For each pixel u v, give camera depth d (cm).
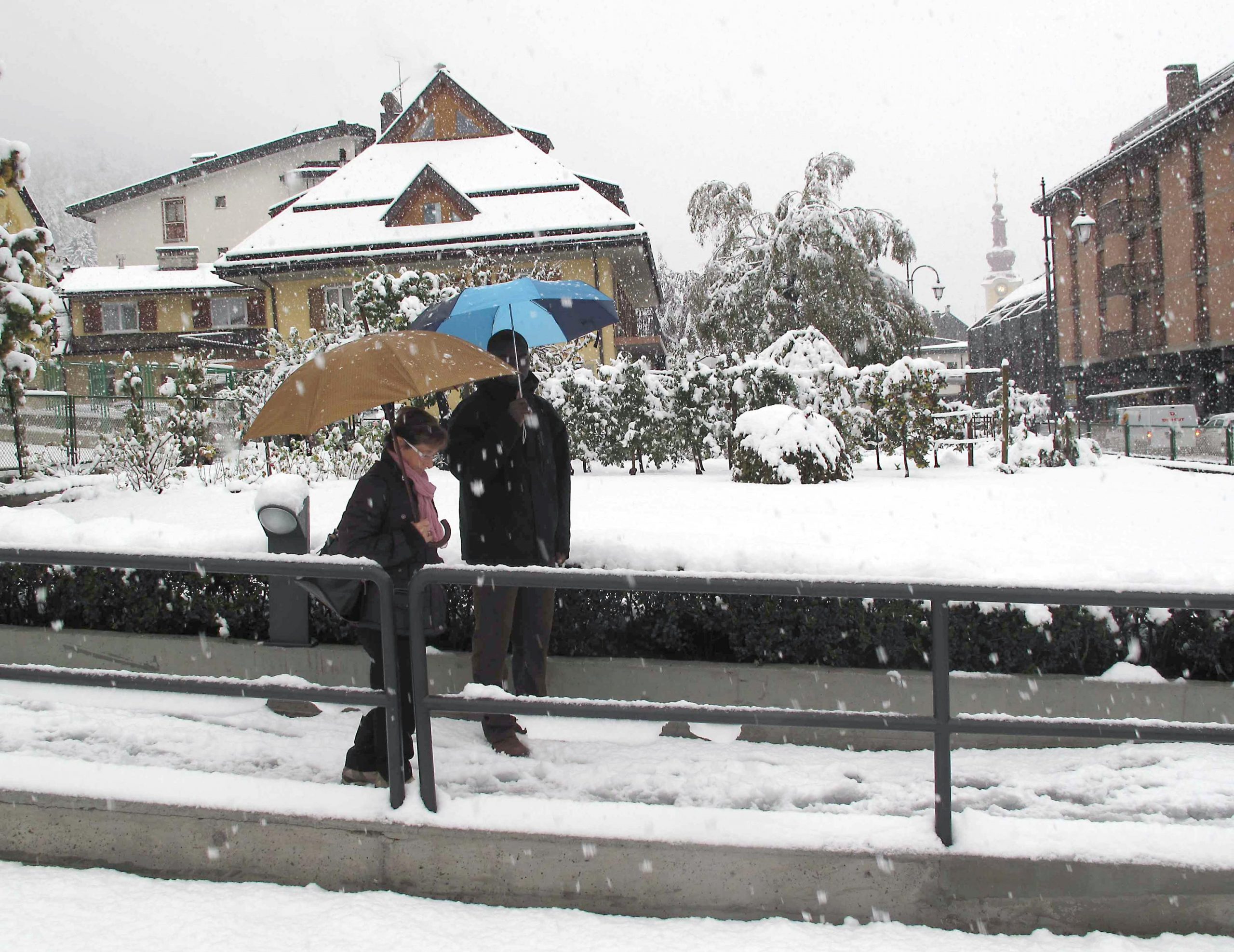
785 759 426
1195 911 312
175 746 441
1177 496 868
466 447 420
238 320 3975
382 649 361
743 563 460
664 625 463
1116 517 696
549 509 431
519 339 434
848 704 438
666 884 330
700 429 1240
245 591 511
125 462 1222
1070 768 408
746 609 456
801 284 2328
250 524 759
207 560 341
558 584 323
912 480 1116
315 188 2936
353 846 346
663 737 449
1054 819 353
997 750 432
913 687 434
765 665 449
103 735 454
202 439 1531
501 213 2672
